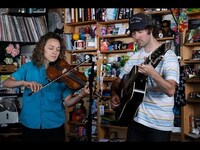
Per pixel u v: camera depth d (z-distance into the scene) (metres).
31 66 2.30
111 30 4.18
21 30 4.29
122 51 4.08
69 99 2.37
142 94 2.07
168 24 3.73
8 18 4.23
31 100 2.22
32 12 4.49
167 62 1.99
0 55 4.24
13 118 4.14
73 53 4.56
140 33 2.07
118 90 2.32
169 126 2.07
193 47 3.69
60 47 2.34
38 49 2.28
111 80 4.10
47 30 4.55
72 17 4.49
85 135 4.32
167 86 1.89
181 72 3.46
